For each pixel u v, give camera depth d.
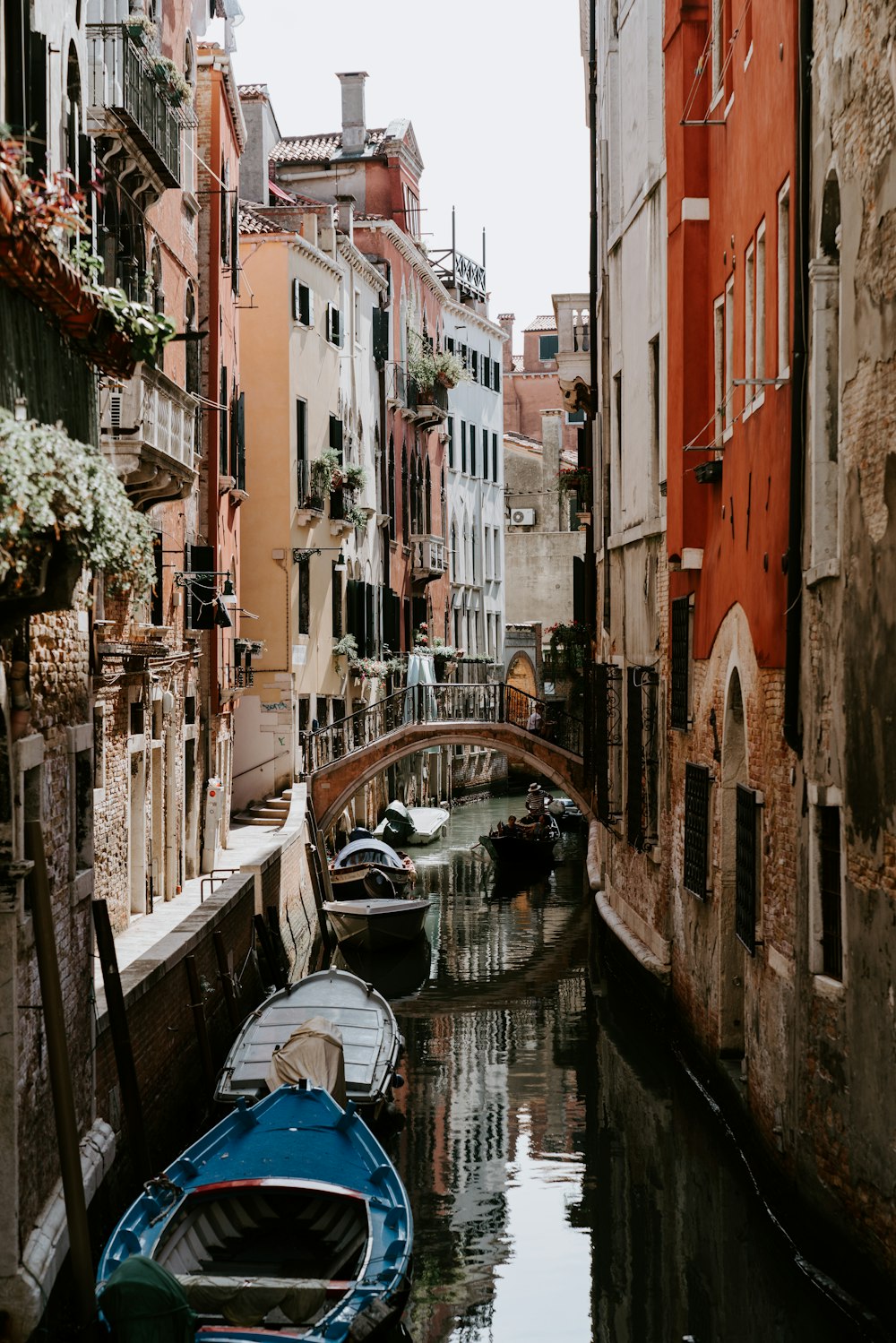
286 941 23.52
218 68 25.08
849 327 10.00
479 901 30.30
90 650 11.51
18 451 7.11
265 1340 9.02
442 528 48.94
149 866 19.86
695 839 15.73
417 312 45.16
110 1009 11.95
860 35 9.70
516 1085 16.95
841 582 10.18
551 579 60.72
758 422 13.08
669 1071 17.22
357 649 36.38
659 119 18.59
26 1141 9.23
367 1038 16.25
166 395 15.78
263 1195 11.08
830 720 10.52
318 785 31.20
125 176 16.72
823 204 10.84
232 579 27.62
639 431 19.88
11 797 8.86
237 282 27.78
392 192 42.59
